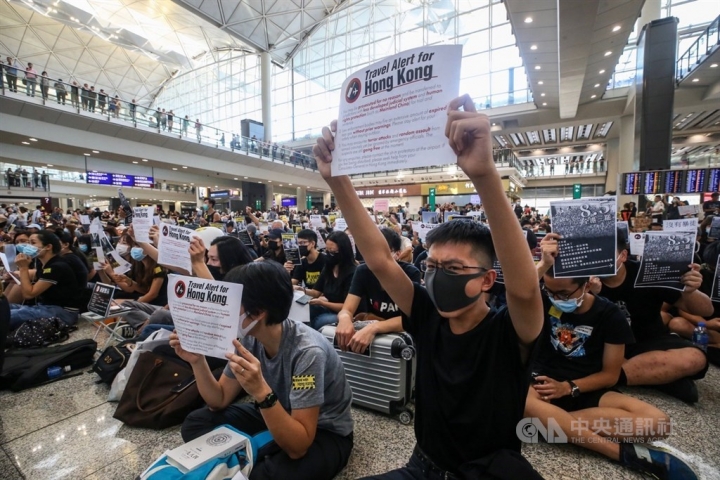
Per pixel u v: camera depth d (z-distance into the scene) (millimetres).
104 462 1547
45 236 3117
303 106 24203
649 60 8688
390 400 1826
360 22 21078
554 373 1739
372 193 24734
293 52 23688
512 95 17312
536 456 1525
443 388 935
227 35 22047
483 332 905
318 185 24828
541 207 24297
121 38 22891
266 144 19547
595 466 1453
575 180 23016
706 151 21516
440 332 986
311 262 3533
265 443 1268
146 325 2537
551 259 1572
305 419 1149
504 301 1936
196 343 1116
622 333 1596
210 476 1026
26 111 10328
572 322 1687
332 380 1314
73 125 11516
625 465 1433
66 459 1567
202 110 28625
